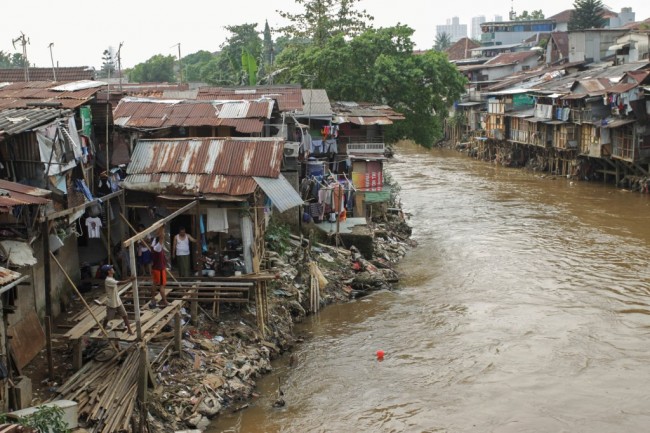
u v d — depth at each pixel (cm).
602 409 1445
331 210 2609
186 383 1385
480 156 6200
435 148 7231
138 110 2202
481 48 8700
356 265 2350
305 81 4000
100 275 1764
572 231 3042
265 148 1859
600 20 6850
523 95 5497
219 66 5847
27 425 973
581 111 4519
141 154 1867
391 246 2741
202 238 1783
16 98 1766
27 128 1361
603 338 1814
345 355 1720
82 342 1351
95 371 1285
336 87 3928
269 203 2102
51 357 1259
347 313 2033
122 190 1741
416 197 4028
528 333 1856
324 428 1356
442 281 2347
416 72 3859
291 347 1767
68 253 1656
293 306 1942
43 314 1468
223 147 1866
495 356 1712
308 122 2984
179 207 1741
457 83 4078
